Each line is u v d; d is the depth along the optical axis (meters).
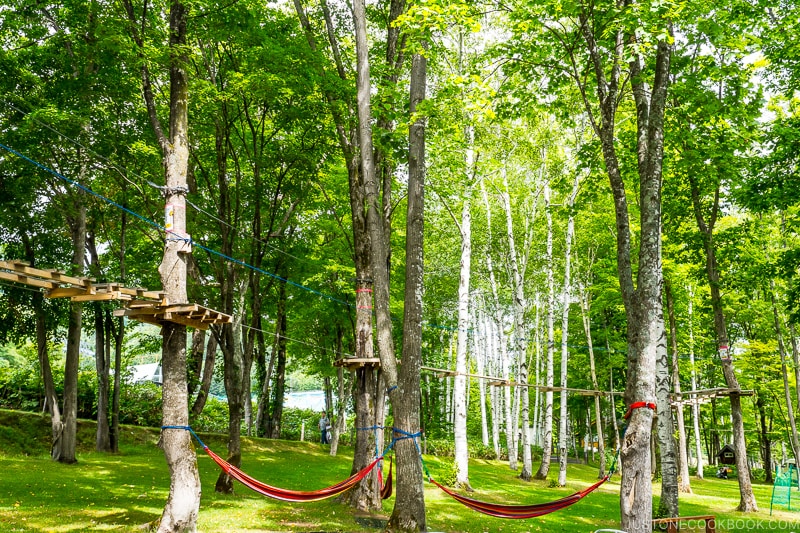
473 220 27.61
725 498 20.50
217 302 16.02
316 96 13.16
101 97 14.95
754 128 13.28
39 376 22.06
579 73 11.73
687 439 46.12
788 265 15.53
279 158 14.76
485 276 30.33
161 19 13.23
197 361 24.61
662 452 13.00
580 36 10.39
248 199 16.62
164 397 8.94
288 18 13.90
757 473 39.97
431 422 35.75
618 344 26.08
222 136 14.27
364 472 9.56
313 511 11.24
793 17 13.04
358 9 10.67
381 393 12.91
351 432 29.03
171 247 9.30
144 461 17.19
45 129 13.77
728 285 17.59
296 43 12.61
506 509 9.48
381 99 11.41
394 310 24.39
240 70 13.10
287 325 27.47
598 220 22.81
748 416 38.31
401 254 23.02
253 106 14.75
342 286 20.02
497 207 27.77
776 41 14.02
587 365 30.30
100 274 16.83
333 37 13.54
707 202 17.97
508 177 26.70
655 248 8.70
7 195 14.92
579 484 21.39
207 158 16.69
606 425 35.69
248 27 12.27
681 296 24.56
